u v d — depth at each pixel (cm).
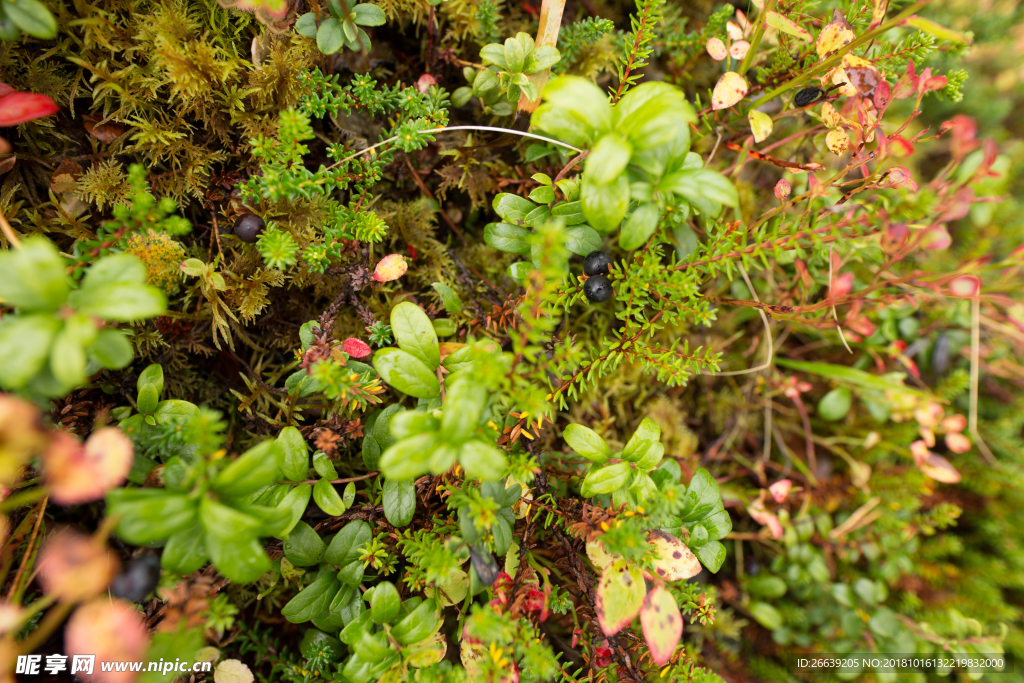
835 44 20
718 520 19
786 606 27
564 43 22
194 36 20
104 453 15
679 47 24
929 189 22
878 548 28
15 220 20
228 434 21
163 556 15
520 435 20
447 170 22
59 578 14
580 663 22
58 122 20
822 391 30
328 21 19
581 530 18
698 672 19
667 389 27
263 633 21
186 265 19
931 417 26
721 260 19
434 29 21
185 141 20
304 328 19
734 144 23
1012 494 29
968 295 22
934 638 26
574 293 20
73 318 14
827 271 25
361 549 18
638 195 17
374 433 19
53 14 19
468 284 22
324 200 21
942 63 29
